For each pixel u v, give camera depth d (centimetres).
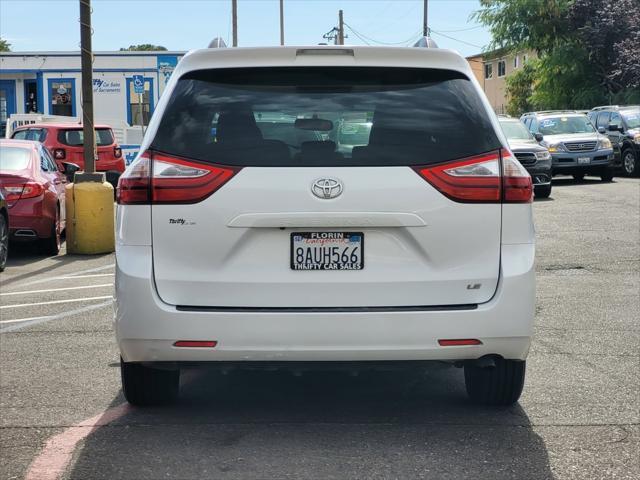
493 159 416
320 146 410
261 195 405
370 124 414
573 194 2011
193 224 407
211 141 412
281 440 435
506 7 3900
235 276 407
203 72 425
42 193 1180
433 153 412
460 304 412
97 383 545
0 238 1080
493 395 480
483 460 407
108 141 2127
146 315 407
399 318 405
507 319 412
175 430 452
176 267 410
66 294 903
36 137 2052
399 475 388
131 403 491
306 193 404
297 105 417
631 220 1491
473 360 423
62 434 446
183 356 410
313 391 527
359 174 406
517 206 418
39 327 723
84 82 1293
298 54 420
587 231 1358
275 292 406
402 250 409
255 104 418
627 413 480
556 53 3859
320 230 407
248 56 421
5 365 593
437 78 426
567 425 459
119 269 414
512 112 5584
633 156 2495
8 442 435
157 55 3002
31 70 3094
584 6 3753
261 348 404
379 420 468
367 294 407
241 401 505
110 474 391
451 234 410
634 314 761
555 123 2442
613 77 3588
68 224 1263
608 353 619
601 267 1028
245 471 393
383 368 416
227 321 404
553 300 830
